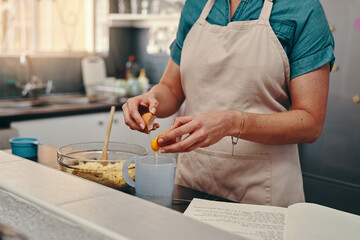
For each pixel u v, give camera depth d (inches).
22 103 119.1
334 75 101.3
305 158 108.2
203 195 43.9
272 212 36.4
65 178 30.2
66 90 138.4
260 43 49.9
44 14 122.4
